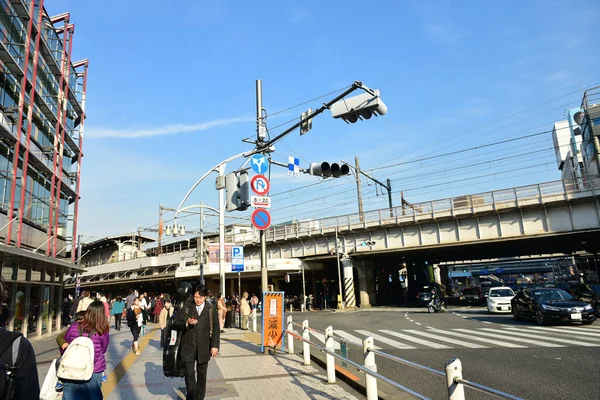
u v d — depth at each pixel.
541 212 30.98
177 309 6.00
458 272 90.50
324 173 12.47
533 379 7.36
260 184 11.83
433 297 29.25
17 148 19.25
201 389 5.84
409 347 11.78
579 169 53.06
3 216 18.06
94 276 77.38
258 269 43.41
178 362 5.79
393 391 6.71
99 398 4.49
